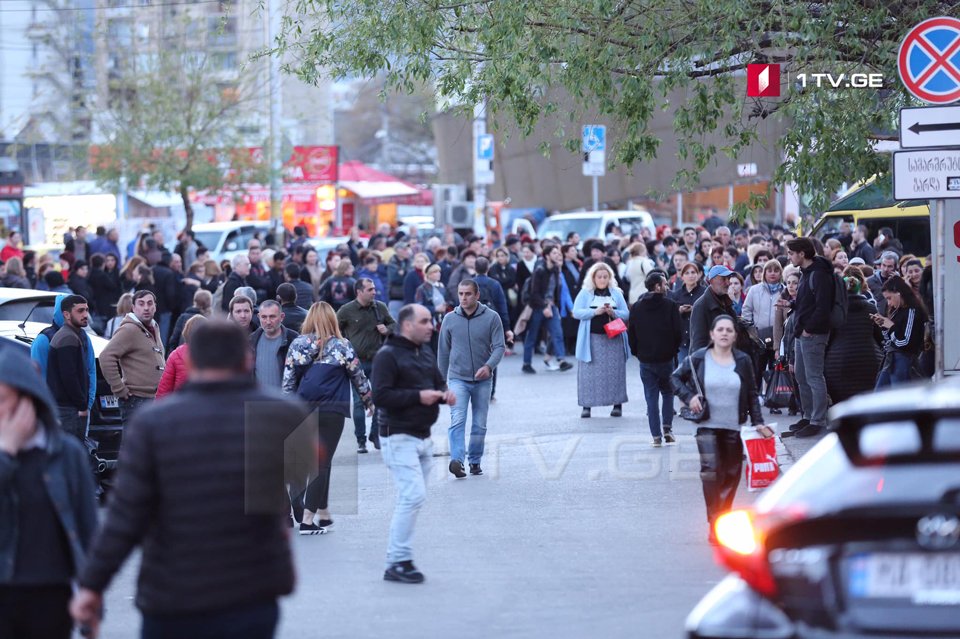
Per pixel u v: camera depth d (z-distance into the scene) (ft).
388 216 499.10
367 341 152.87
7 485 55.31
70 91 444.55
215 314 167.84
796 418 164.04
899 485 48.34
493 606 83.30
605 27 133.69
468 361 133.80
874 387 144.36
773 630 47.37
